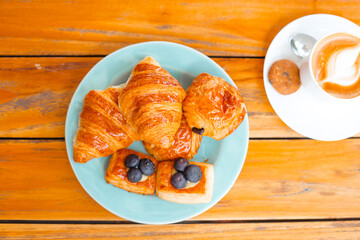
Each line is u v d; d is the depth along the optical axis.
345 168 0.59
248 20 0.59
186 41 0.58
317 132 0.55
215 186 0.54
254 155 0.58
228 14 0.59
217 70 0.55
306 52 0.56
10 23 0.57
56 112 0.57
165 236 0.57
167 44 0.54
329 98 0.53
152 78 0.51
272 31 0.59
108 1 0.58
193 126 0.53
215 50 0.58
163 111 0.51
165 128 0.51
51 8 0.57
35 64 0.57
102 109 0.52
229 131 0.53
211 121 0.52
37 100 0.56
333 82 0.53
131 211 0.53
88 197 0.56
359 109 0.56
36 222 0.56
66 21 0.58
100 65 0.54
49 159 0.56
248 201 0.58
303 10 0.59
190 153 0.55
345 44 0.53
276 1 0.59
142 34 0.58
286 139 0.58
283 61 0.56
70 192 0.56
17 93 0.56
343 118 0.56
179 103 0.52
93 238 0.56
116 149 0.53
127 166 0.52
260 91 0.58
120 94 0.52
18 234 0.55
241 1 0.59
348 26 0.56
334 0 0.59
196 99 0.52
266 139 0.58
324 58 0.53
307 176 0.58
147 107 0.50
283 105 0.55
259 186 0.58
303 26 0.56
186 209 0.54
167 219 0.53
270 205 0.58
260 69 0.59
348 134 0.56
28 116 0.56
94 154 0.52
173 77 0.54
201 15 0.59
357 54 0.53
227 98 0.53
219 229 0.57
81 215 0.56
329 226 0.58
